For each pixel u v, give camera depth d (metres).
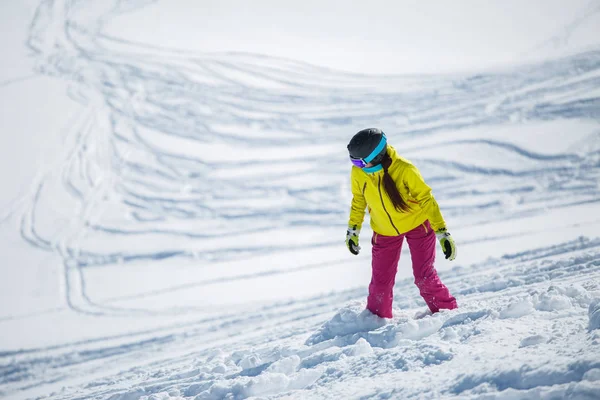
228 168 25.28
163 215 21.28
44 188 24.23
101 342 10.35
